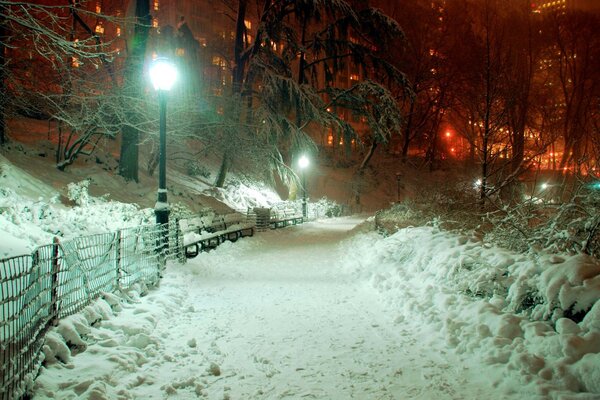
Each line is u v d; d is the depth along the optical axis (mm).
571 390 4023
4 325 3533
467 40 49219
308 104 30750
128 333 5887
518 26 41781
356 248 15312
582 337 4445
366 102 35906
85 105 15641
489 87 15336
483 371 4758
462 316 6086
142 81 18562
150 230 9312
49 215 11438
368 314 7383
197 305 8070
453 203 17812
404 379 4723
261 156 29359
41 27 10047
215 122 25984
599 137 11047
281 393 4426
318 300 8422
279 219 28219
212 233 16453
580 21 45312
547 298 5246
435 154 61875
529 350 4766
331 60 39062
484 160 15406
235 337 6172
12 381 3676
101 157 23078
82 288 6027
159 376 4836
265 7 33094
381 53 37531
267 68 30469
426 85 54219
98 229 12164
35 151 19188
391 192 54156
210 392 4461
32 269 4309
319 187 49312
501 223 9453
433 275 8070
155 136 21516
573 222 7109
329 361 5262
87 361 4812
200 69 30188
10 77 14578
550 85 49406
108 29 24906
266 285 9898
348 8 32375
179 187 25031
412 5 52156
